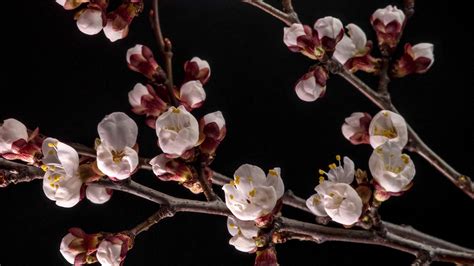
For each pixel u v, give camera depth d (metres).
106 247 0.50
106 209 0.73
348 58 0.57
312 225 0.51
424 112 0.74
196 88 0.53
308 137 0.74
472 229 0.72
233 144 0.74
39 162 0.52
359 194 0.50
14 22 0.74
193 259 0.73
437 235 0.73
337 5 0.74
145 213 0.73
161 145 0.50
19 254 0.73
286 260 0.73
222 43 0.74
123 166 0.50
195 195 0.71
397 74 0.57
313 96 0.54
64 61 0.74
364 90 0.56
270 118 0.74
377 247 0.73
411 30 0.74
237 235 0.51
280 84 0.74
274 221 0.50
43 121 0.74
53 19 0.74
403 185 0.49
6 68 0.74
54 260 0.73
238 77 0.74
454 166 0.74
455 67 0.74
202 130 0.51
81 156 0.52
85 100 0.74
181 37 0.74
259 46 0.74
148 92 0.54
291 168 0.73
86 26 0.52
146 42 0.74
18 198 0.73
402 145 0.52
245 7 0.74
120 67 0.74
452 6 0.74
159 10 0.74
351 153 0.73
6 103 0.74
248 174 0.49
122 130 0.50
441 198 0.73
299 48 0.54
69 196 0.50
